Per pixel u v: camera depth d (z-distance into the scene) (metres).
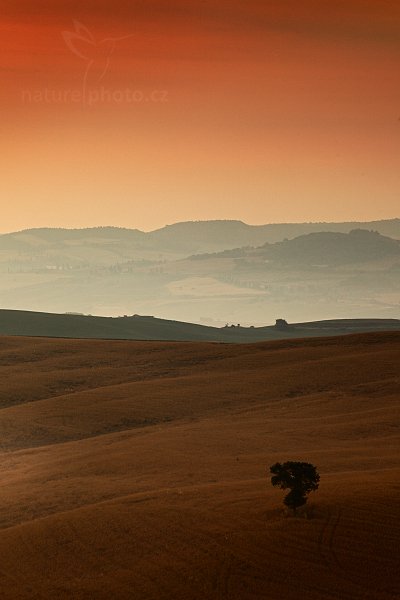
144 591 76.62
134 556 84.19
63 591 79.19
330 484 96.12
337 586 72.25
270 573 75.50
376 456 129.25
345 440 150.50
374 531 79.25
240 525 85.88
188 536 86.12
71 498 120.94
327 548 77.62
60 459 154.00
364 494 88.25
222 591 74.06
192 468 130.50
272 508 88.75
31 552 90.50
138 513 96.38
